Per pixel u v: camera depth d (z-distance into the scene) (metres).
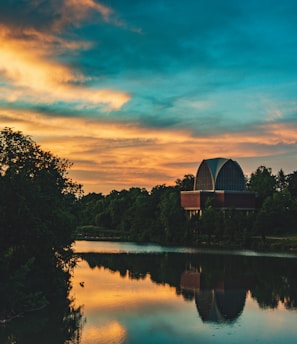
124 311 51.75
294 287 68.56
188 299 58.84
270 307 54.47
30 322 47.00
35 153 62.03
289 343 40.50
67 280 66.94
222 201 195.38
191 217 182.00
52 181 63.25
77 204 73.25
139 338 41.72
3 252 49.75
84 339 41.28
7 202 51.94
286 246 137.38
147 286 68.19
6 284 47.81
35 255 55.22
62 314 49.94
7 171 53.72
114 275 80.00
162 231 182.75
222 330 44.50
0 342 40.34
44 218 57.19
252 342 40.75
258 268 91.88
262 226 156.75
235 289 66.56
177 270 87.94
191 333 43.38
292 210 168.62
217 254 124.25
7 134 58.34
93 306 54.06
